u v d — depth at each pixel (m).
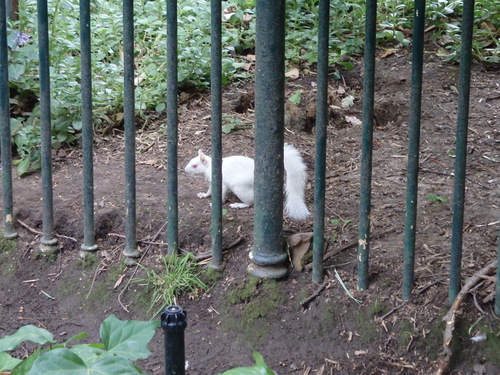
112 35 5.96
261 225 3.32
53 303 3.65
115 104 5.32
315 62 6.24
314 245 3.28
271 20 3.11
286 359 3.08
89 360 2.10
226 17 6.77
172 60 3.33
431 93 5.78
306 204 3.99
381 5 7.06
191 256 3.57
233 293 3.36
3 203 3.95
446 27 6.90
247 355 3.13
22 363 2.08
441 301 3.08
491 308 3.00
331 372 2.98
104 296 3.59
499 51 6.42
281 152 3.26
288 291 3.31
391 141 5.05
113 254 3.76
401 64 6.34
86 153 3.67
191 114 5.41
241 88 5.86
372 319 3.11
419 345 2.98
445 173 4.49
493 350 2.88
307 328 3.16
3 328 3.52
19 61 4.93
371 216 3.83
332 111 5.48
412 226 3.05
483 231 3.62
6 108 3.84
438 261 3.33
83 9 3.48
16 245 3.96
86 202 3.74
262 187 3.28
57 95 5.03
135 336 2.22
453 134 5.11
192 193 4.20
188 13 6.27
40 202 4.23
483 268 3.12
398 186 4.27
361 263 3.19
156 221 3.86
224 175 3.94
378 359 2.98
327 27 3.04
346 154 4.81
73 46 5.26
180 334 2.01
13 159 4.86
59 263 3.83
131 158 3.56
